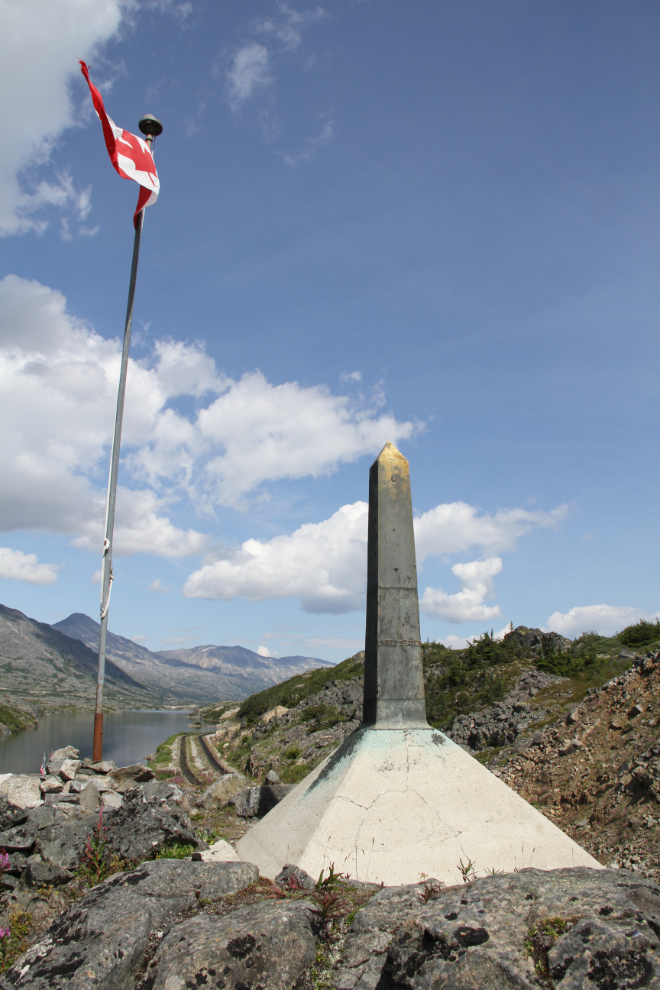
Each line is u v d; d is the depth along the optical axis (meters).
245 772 40.28
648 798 12.98
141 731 87.06
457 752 9.21
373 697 9.86
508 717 30.59
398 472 10.69
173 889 5.79
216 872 6.10
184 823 8.33
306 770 33.06
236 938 4.65
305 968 4.70
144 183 14.00
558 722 20.53
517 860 7.89
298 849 7.80
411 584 10.25
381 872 7.43
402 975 4.34
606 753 16.36
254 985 4.47
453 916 4.66
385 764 8.79
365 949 4.96
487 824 8.26
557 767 17.52
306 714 49.75
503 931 4.36
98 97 13.91
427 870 7.53
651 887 4.89
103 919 5.14
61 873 7.21
